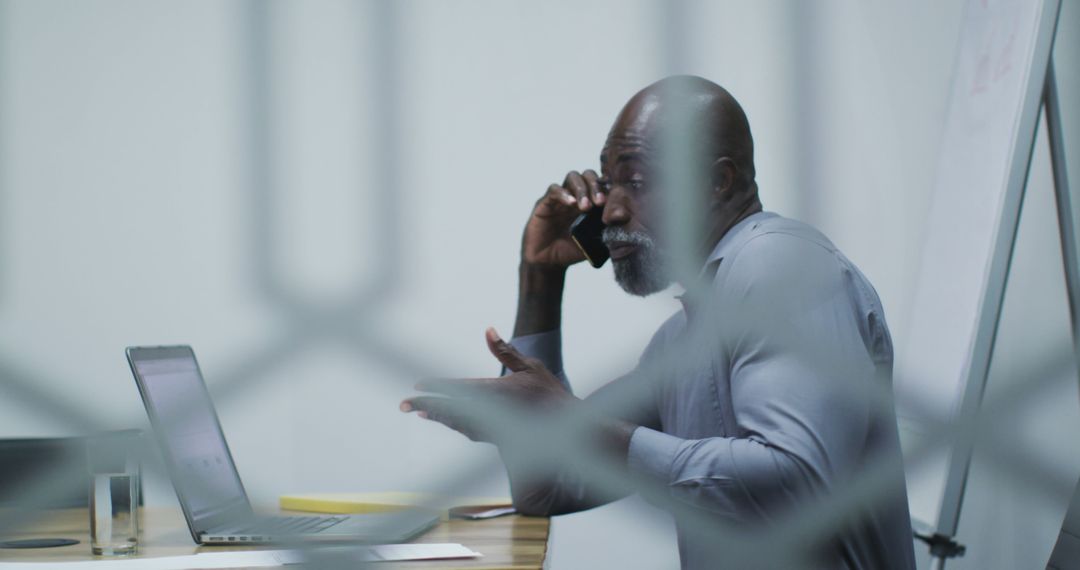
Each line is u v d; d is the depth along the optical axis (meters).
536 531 1.46
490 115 2.42
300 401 2.49
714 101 1.65
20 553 1.25
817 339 1.41
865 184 2.44
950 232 2.23
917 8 2.42
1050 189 2.36
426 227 2.42
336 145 2.32
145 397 1.35
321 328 2.46
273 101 2.27
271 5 2.21
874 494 1.44
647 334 2.56
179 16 2.39
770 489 1.35
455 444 2.50
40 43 2.41
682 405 1.60
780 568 1.41
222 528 1.38
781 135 2.38
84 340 2.47
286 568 1.14
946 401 2.10
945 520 2.10
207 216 2.43
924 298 2.31
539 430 1.44
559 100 2.39
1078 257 2.12
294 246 2.42
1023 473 2.23
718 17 2.33
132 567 1.13
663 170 1.65
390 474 2.51
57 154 2.44
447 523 1.57
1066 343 2.30
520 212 2.45
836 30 2.41
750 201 1.65
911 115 2.44
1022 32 2.04
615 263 1.71
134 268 2.48
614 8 2.38
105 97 2.43
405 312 2.46
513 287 2.45
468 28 2.36
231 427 2.48
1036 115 1.97
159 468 1.75
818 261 1.46
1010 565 2.24
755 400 1.39
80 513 1.61
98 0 2.40
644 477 1.43
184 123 2.42
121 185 2.45
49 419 2.47
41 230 2.45
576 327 2.57
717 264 1.56
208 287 2.46
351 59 2.27
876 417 1.47
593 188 1.82
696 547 1.47
